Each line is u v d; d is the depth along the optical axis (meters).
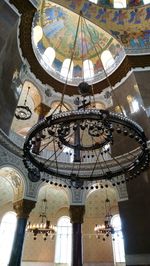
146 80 14.89
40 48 17.36
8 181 13.73
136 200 12.49
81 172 13.98
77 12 14.84
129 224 12.13
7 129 12.88
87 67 19.06
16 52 13.79
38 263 15.27
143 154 7.52
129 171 8.04
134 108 15.45
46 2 15.40
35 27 16.22
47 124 6.96
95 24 15.41
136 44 15.27
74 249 11.76
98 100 17.61
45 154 14.18
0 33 11.16
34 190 12.94
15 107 14.06
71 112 6.73
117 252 15.34
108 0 15.62
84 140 17.00
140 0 15.45
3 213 16.22
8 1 11.30
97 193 16.33
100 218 16.66
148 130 13.80
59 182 13.75
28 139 7.38
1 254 15.01
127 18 15.52
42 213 16.56
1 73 12.45
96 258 15.32
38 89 16.64
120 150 14.58
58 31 18.52
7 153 12.40
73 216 12.88
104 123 6.86
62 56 19.23
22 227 11.77
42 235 16.31
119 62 15.97
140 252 11.15
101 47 18.59
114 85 17.00
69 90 17.94
